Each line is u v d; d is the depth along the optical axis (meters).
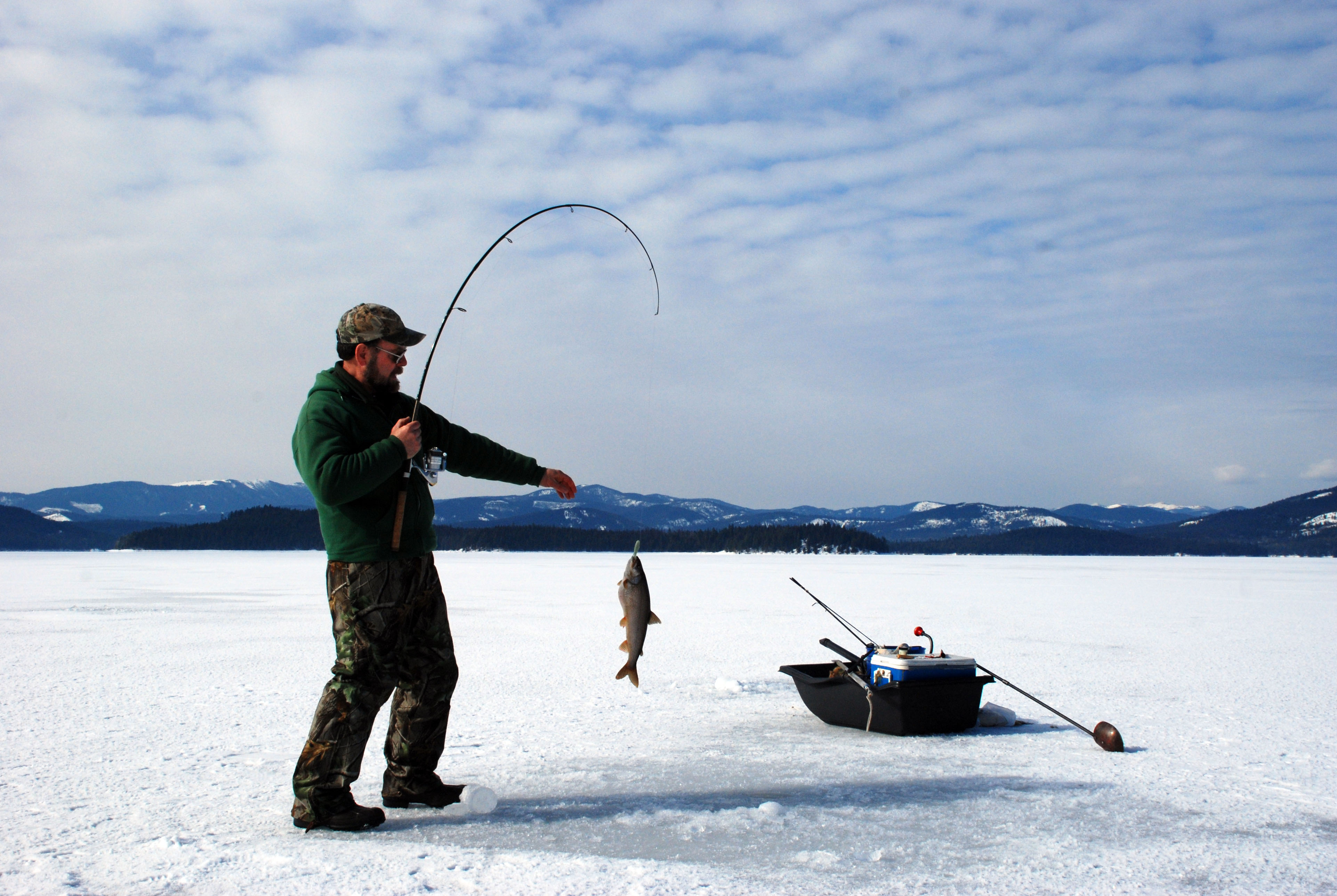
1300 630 12.52
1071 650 9.95
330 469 2.94
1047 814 3.56
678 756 4.66
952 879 2.76
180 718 5.76
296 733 5.29
